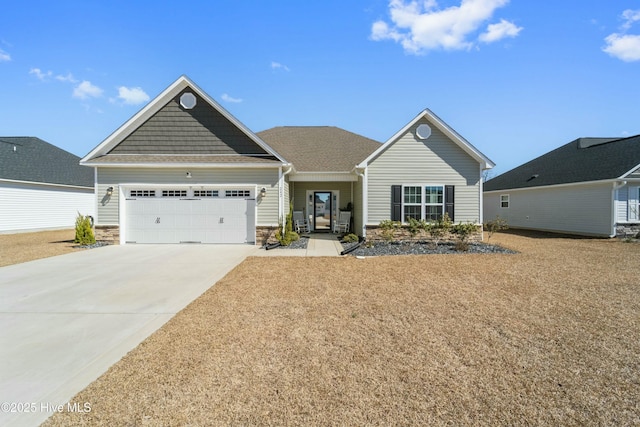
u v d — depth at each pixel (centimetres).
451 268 842
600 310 516
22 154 2162
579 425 249
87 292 632
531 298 580
